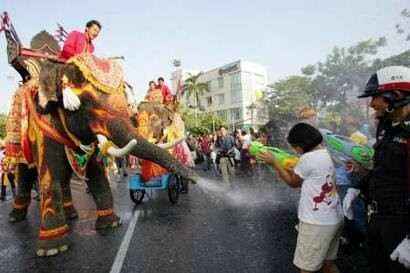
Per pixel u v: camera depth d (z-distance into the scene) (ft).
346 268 14.11
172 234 20.15
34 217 27.61
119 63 20.29
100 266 15.69
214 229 20.85
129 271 14.89
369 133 22.65
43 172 18.49
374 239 9.57
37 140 18.97
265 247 17.10
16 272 15.49
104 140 17.70
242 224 21.79
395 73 9.46
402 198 8.86
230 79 259.39
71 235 20.88
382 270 9.62
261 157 12.10
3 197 39.55
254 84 258.78
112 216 22.50
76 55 18.69
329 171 10.95
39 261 16.75
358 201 13.64
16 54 21.17
